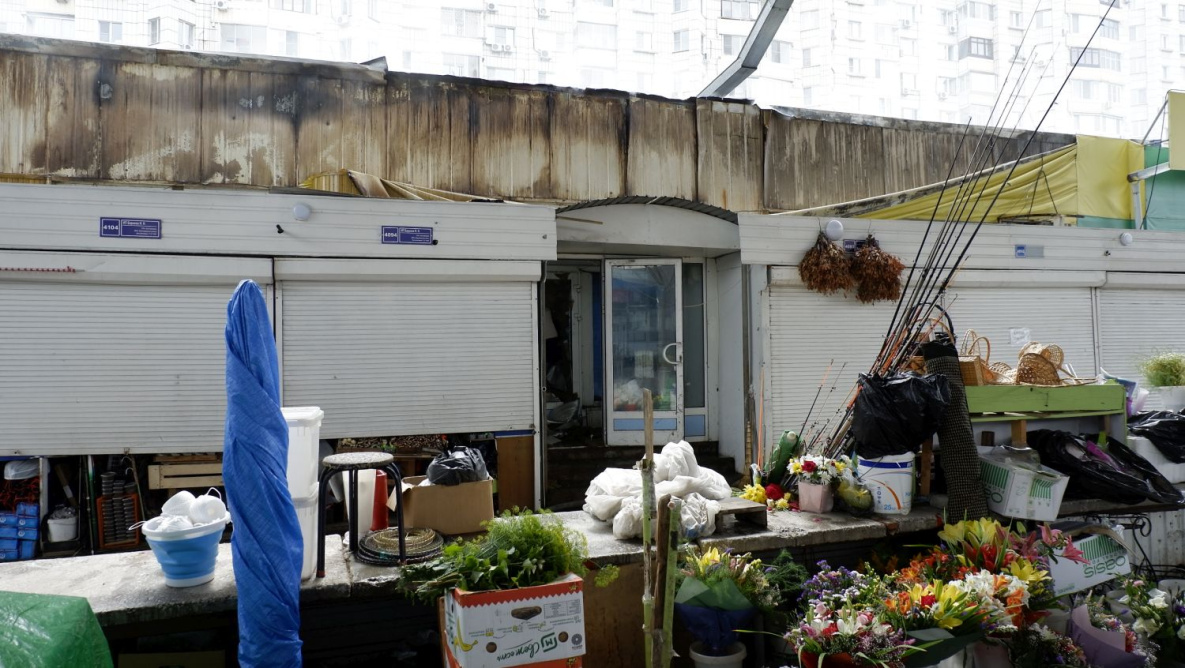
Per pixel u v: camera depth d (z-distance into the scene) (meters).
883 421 4.08
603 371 8.18
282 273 6.09
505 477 6.64
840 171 9.57
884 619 3.09
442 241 6.44
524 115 8.38
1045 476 4.06
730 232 7.74
